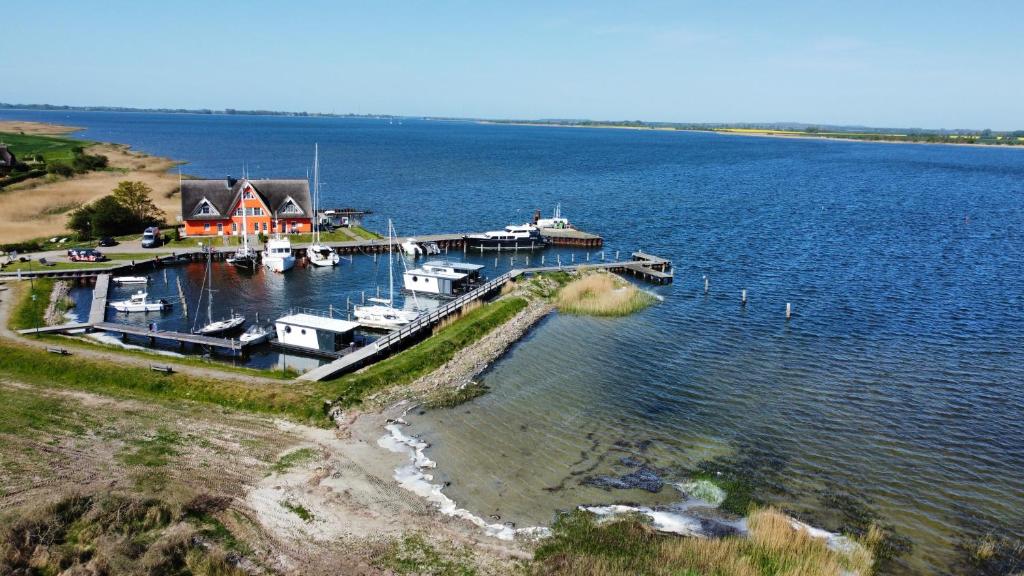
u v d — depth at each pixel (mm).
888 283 74750
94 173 150375
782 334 57812
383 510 30328
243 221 92938
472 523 29734
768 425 40625
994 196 153750
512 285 70625
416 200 139750
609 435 39031
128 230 92938
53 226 96188
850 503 32469
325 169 198250
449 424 39750
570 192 155375
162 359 47312
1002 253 90250
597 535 28797
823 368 50062
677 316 63250
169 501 29125
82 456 33812
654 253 92188
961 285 73875
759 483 34062
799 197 149375
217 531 28078
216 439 36312
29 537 25969
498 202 138750
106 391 42062
